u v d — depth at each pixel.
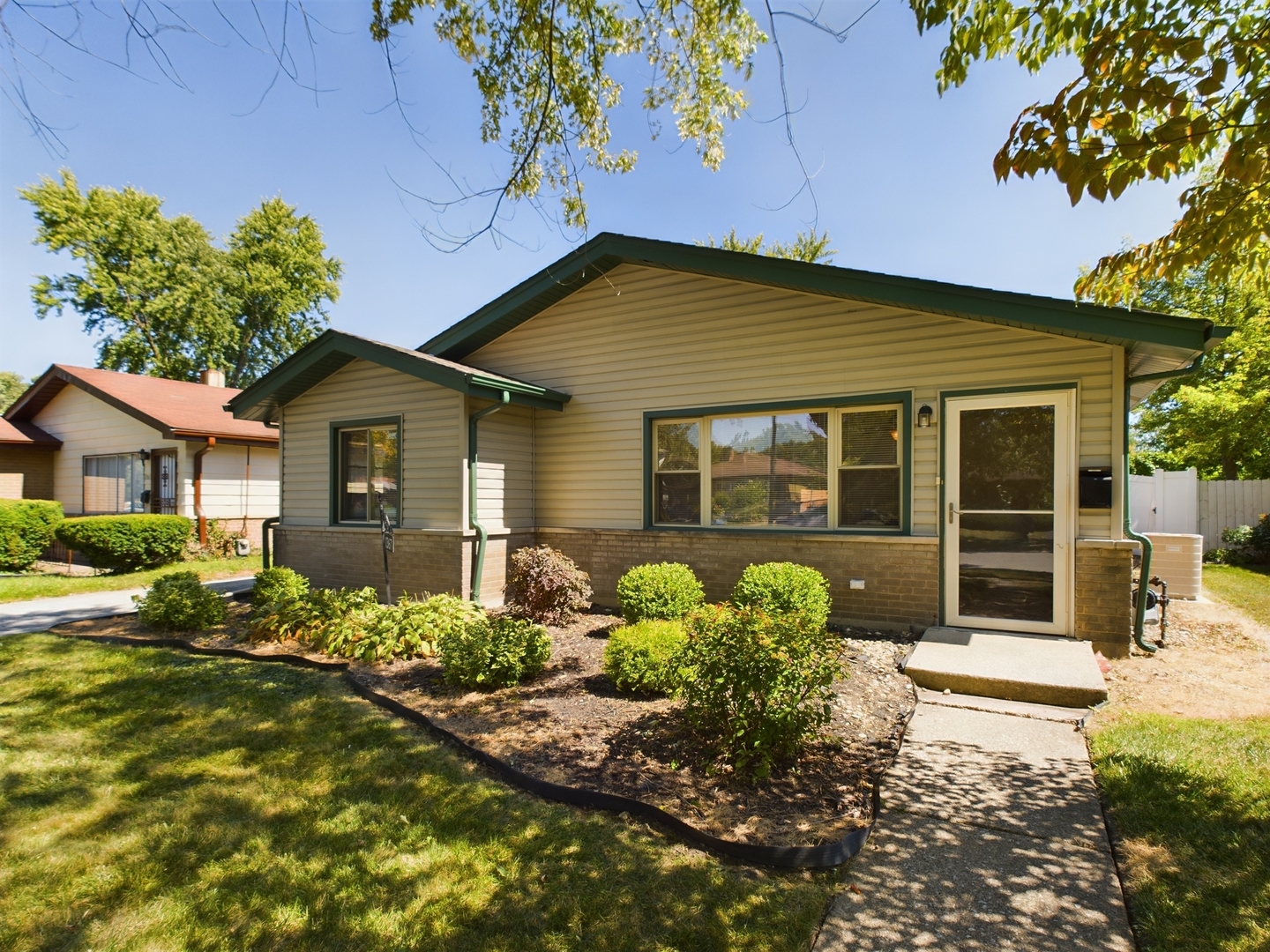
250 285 27.31
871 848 2.79
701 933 2.26
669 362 7.89
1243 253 3.63
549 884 2.54
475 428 7.95
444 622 6.10
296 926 2.33
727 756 3.58
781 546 7.12
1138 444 22.14
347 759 3.71
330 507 9.17
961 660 5.15
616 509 8.25
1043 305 5.46
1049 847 2.78
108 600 9.34
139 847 2.84
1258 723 4.17
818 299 7.02
